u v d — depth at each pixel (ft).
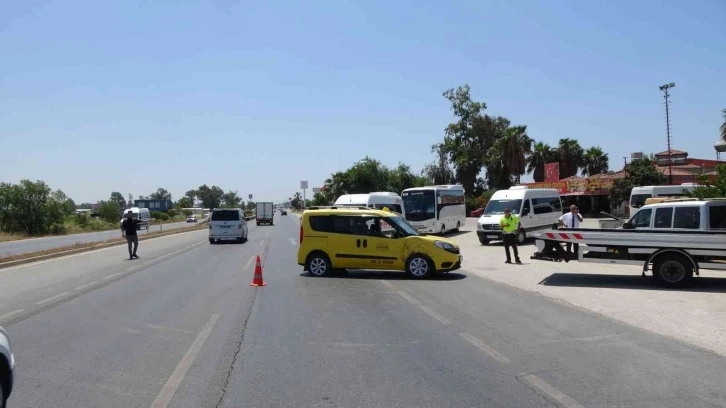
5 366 16.85
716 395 19.84
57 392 20.58
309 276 55.36
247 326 31.96
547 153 238.68
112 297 42.68
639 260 46.52
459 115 258.57
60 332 30.55
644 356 25.08
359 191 275.59
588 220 157.58
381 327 31.63
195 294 44.06
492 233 91.56
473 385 21.20
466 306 38.11
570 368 23.30
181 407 19.02
